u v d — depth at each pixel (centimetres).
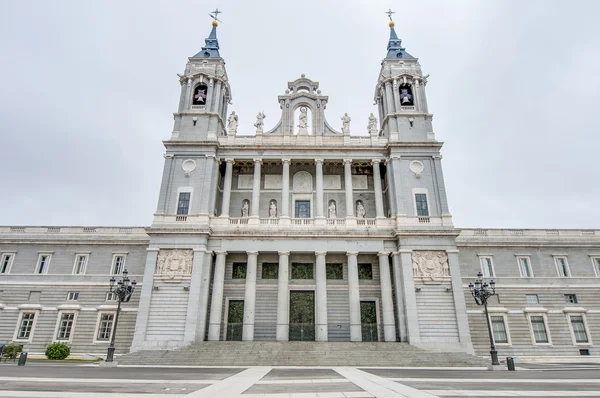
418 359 3281
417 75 5078
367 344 3594
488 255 4784
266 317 4253
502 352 4350
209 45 5525
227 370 2558
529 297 4641
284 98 5075
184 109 4900
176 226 4216
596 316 4575
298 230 4288
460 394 1302
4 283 4694
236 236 4256
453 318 3922
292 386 1588
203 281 4069
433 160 4603
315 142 4819
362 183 4962
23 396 1216
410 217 4341
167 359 3266
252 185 4906
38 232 4966
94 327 4484
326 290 4303
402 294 4069
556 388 1491
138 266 4769
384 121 5028
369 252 4256
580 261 4803
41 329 4500
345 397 1238
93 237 4888
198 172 4528
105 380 1770
